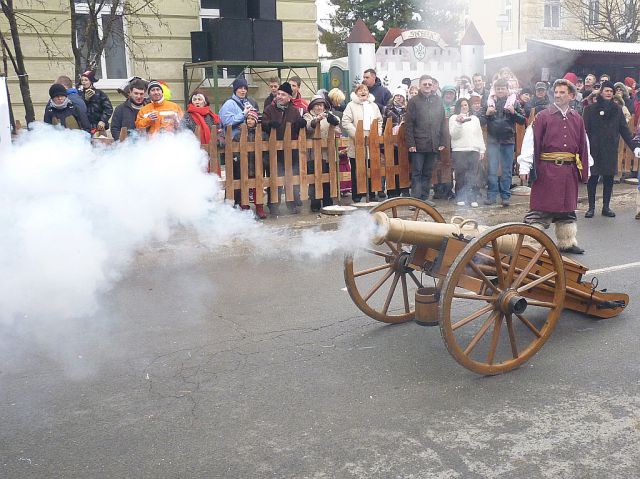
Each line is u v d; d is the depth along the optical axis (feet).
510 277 13.85
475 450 10.87
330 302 18.61
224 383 13.52
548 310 17.69
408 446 11.03
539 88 37.06
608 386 13.12
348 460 10.65
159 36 42.70
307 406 12.48
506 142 31.50
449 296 12.95
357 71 45.09
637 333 15.97
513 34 64.44
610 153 29.68
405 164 32.71
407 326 16.72
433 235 14.48
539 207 22.35
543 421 11.76
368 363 14.43
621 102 30.32
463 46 43.09
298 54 46.96
